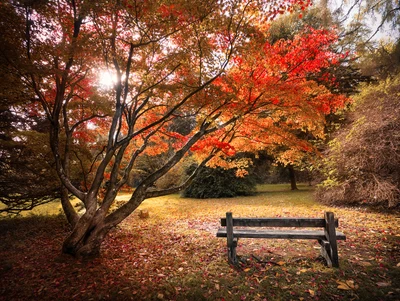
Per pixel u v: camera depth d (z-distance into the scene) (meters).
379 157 7.91
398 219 6.62
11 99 5.04
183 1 3.48
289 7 4.10
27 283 3.56
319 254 4.32
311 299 2.96
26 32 3.60
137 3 3.50
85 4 3.28
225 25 4.02
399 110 8.29
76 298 3.15
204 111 5.45
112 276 3.76
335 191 9.17
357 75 11.68
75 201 12.44
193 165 15.87
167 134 6.60
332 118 11.70
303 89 4.95
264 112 5.54
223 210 9.68
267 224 4.05
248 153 15.24
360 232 5.52
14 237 6.20
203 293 3.20
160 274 3.81
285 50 5.43
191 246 5.19
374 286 3.16
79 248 4.48
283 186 20.47
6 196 7.11
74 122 6.80
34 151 6.83
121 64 4.67
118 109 4.72
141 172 18.98
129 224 7.73
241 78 4.60
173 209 10.62
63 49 3.66
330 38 5.18
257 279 3.50
